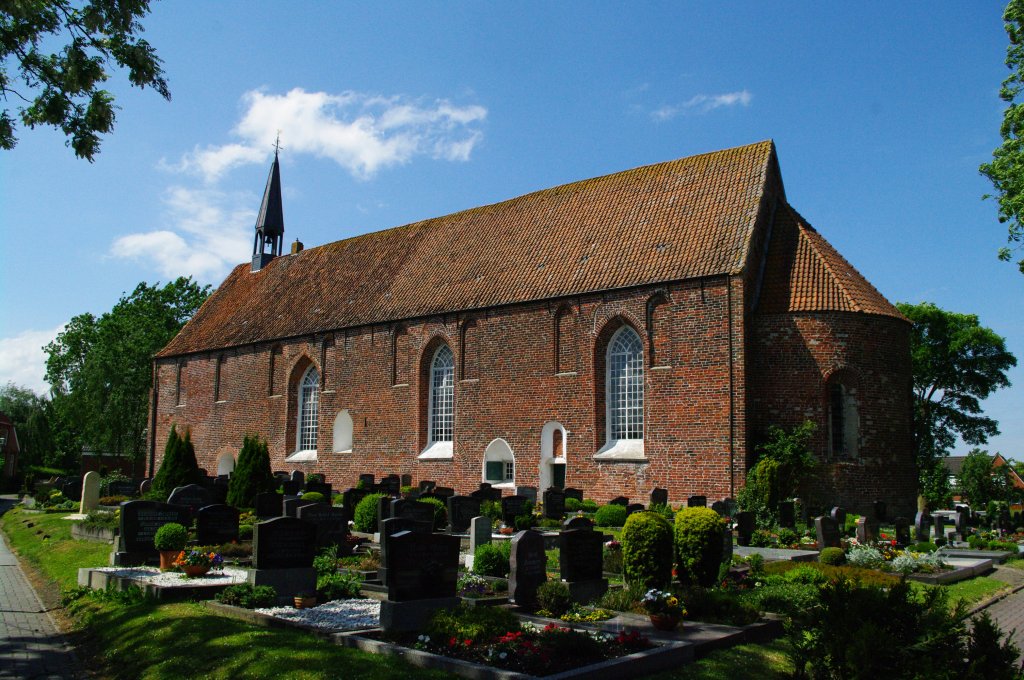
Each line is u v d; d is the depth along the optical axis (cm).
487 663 895
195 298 6981
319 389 4266
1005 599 1638
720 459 2783
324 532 1753
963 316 4875
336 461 4106
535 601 1281
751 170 3256
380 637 1034
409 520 1415
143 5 1151
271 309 4825
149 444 5322
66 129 1180
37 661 1054
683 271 2967
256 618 1152
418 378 3788
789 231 3180
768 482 2609
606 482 3067
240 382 4734
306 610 1227
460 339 3631
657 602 1134
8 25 1129
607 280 3186
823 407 2834
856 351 2881
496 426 3444
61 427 8125
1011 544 2444
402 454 3809
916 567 1762
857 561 1805
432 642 979
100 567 1622
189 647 1009
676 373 2931
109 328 6500
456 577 1169
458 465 3562
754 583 1480
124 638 1106
